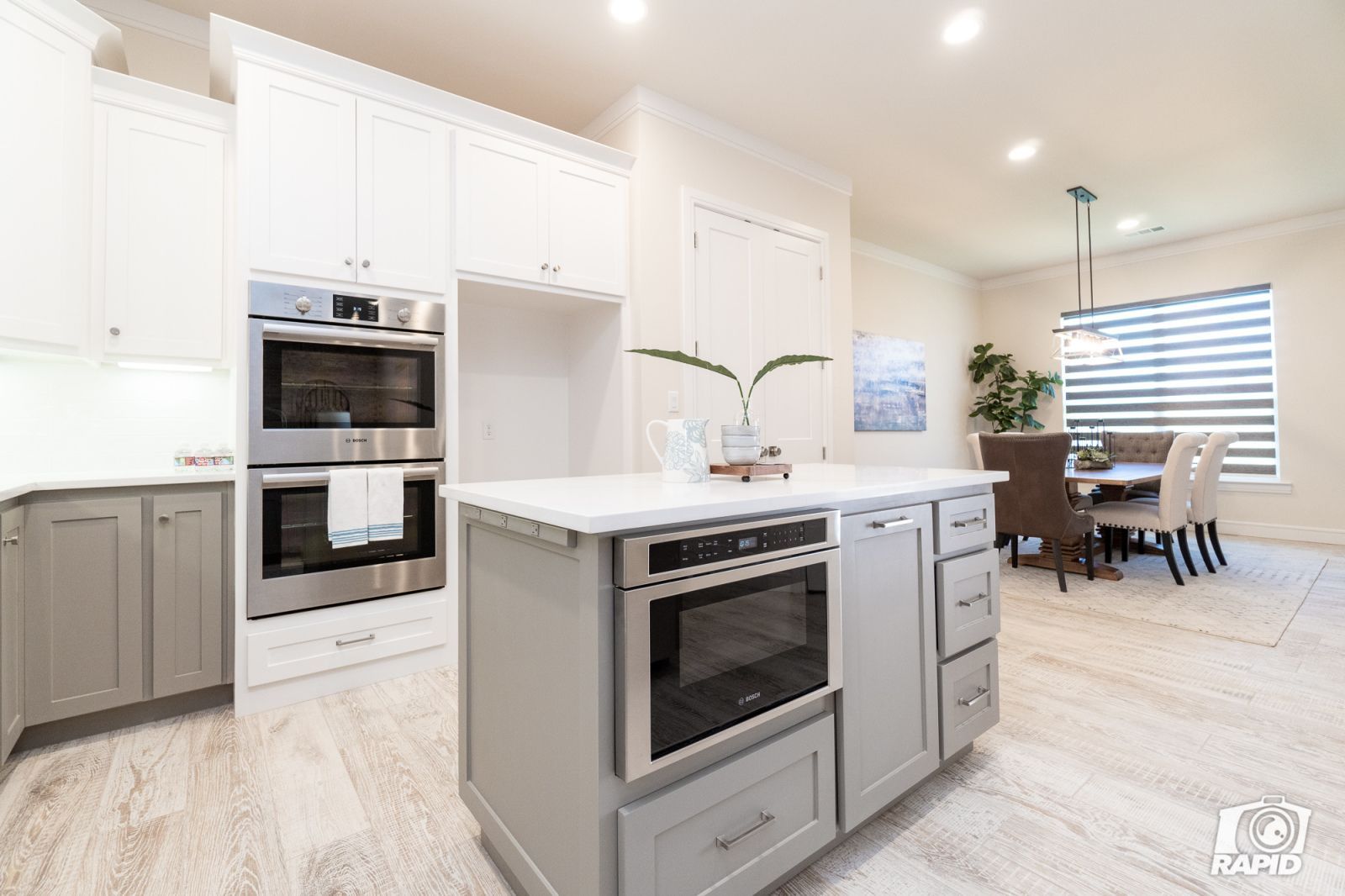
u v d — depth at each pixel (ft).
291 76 7.30
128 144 7.06
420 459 8.13
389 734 6.48
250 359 6.95
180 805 5.23
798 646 4.16
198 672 6.92
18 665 5.89
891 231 17.48
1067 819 5.03
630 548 3.29
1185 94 10.60
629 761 3.27
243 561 6.92
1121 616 10.37
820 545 4.30
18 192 6.10
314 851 4.66
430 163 8.29
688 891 3.60
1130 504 13.24
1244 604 10.93
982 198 15.07
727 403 11.41
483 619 4.60
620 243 10.17
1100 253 19.53
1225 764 5.80
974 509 5.89
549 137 9.32
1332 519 16.16
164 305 7.25
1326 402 16.22
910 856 4.61
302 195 7.34
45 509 6.12
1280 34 9.02
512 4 8.21
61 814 5.10
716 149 11.34
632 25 8.71
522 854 4.04
